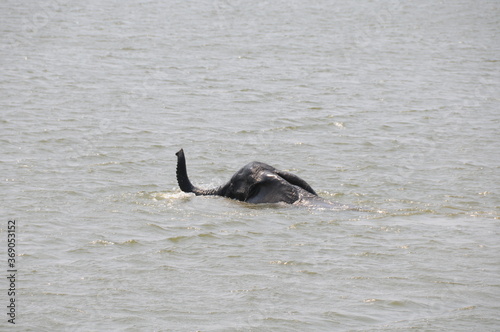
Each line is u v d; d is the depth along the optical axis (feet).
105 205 142.51
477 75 316.60
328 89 279.90
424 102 257.75
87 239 122.83
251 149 192.95
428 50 389.80
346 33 454.40
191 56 355.15
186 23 485.56
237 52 369.50
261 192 146.61
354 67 333.62
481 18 532.32
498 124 224.53
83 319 94.07
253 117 230.89
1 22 464.65
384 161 182.50
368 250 119.14
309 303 99.50
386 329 92.38
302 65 335.88
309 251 118.52
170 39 410.11
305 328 92.58
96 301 99.35
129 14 527.81
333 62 346.95
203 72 312.09
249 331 91.45
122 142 195.72
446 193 155.74
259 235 125.80
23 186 153.48
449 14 555.69
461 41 422.41
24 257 114.52
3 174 161.99
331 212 138.92
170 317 94.99
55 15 508.94
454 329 92.43
